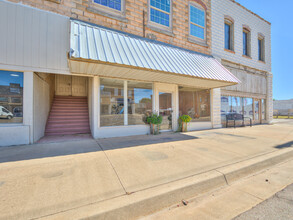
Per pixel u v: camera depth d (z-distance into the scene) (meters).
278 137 6.89
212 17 9.74
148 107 7.71
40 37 5.36
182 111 8.81
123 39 5.80
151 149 4.82
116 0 6.65
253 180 3.28
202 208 2.36
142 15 7.18
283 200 2.54
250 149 4.92
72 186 2.59
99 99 6.47
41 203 2.13
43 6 5.44
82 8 5.96
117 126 6.85
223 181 3.10
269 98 13.70
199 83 8.10
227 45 10.95
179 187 2.61
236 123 11.21
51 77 8.91
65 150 4.62
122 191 2.47
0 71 5.02
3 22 4.92
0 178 2.81
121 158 3.96
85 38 4.78
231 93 10.96
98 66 5.01
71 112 9.09
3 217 1.85
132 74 6.20
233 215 2.18
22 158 3.86
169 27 7.96
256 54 12.57
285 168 3.92
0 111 5.02
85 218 1.92
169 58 6.33
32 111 5.34
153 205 2.33
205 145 5.38
